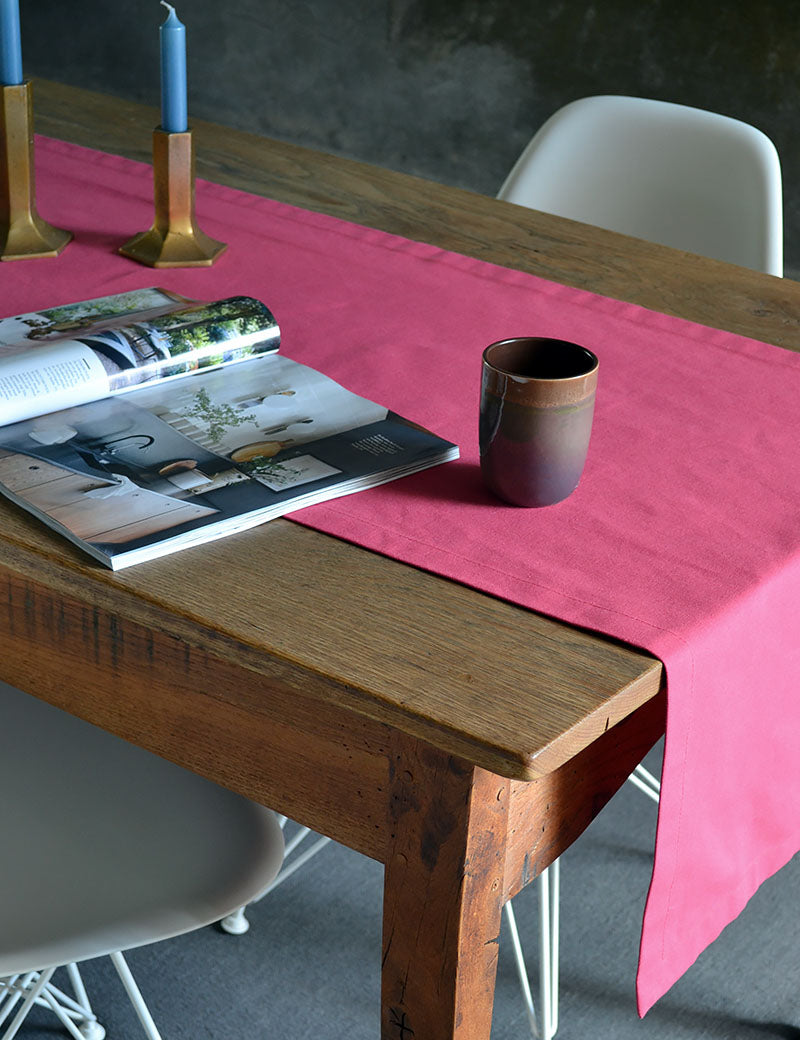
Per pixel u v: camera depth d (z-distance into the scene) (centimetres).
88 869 103
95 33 447
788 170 349
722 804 90
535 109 383
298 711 82
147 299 123
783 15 335
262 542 88
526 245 154
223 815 110
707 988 159
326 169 174
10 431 99
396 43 396
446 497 95
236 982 156
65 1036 147
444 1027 85
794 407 116
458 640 78
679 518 95
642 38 359
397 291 137
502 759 69
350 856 177
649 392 116
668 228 192
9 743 117
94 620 88
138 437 99
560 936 165
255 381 110
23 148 136
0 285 131
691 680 80
